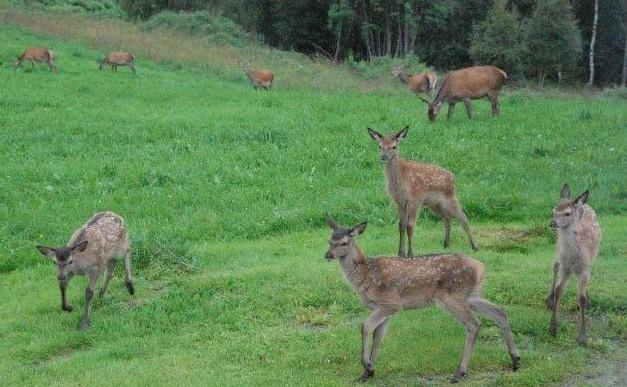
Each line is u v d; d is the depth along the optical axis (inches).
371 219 554.3
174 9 1955.0
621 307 382.3
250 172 660.7
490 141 736.3
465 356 324.5
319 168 674.2
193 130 801.6
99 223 425.1
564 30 1768.0
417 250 482.0
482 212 561.6
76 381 337.1
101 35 1371.8
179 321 403.5
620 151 697.0
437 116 866.1
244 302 414.6
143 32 1545.3
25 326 407.8
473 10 2025.1
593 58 1979.6
